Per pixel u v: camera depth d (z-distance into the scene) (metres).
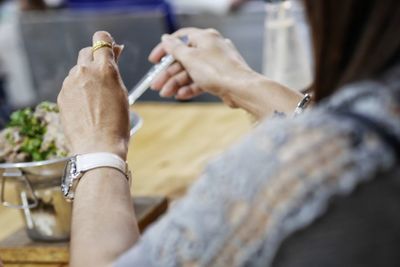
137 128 1.35
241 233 0.84
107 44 1.18
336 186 0.81
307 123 0.83
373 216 0.80
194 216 0.85
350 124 0.82
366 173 0.80
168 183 1.70
